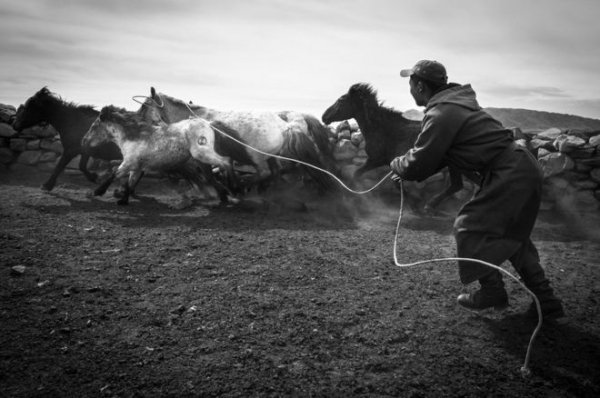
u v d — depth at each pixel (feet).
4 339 8.67
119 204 21.58
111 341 8.89
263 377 7.98
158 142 20.77
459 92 9.84
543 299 10.13
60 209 20.03
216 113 22.77
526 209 9.39
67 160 24.02
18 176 27.30
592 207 22.41
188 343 9.00
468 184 24.03
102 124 21.09
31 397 7.08
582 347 9.47
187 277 12.50
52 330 9.13
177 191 26.22
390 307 11.17
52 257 13.42
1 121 28.25
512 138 9.66
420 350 9.17
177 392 7.41
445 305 11.38
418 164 9.80
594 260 15.75
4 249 13.74
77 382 7.52
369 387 7.82
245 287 11.96
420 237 18.19
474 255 9.40
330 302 11.30
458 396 7.68
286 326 9.91
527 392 7.87
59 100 23.25
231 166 21.88
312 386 7.80
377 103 22.30
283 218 20.52
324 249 15.74
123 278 12.16
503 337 9.81
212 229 17.72
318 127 23.84
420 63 10.43
